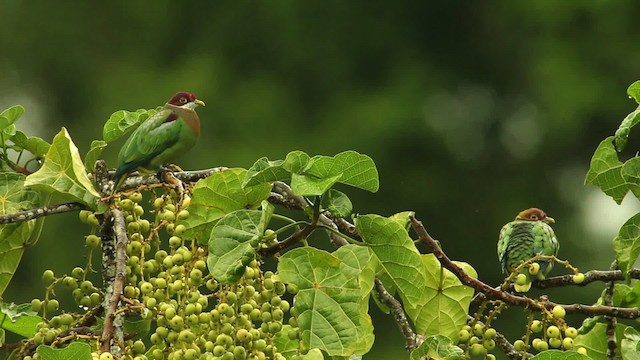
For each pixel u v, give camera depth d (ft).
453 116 70.74
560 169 68.85
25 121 72.18
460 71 73.00
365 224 17.34
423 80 71.77
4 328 18.58
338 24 73.61
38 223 19.22
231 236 16.21
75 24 75.41
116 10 75.61
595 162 19.52
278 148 67.21
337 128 68.18
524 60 72.64
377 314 55.21
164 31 75.51
